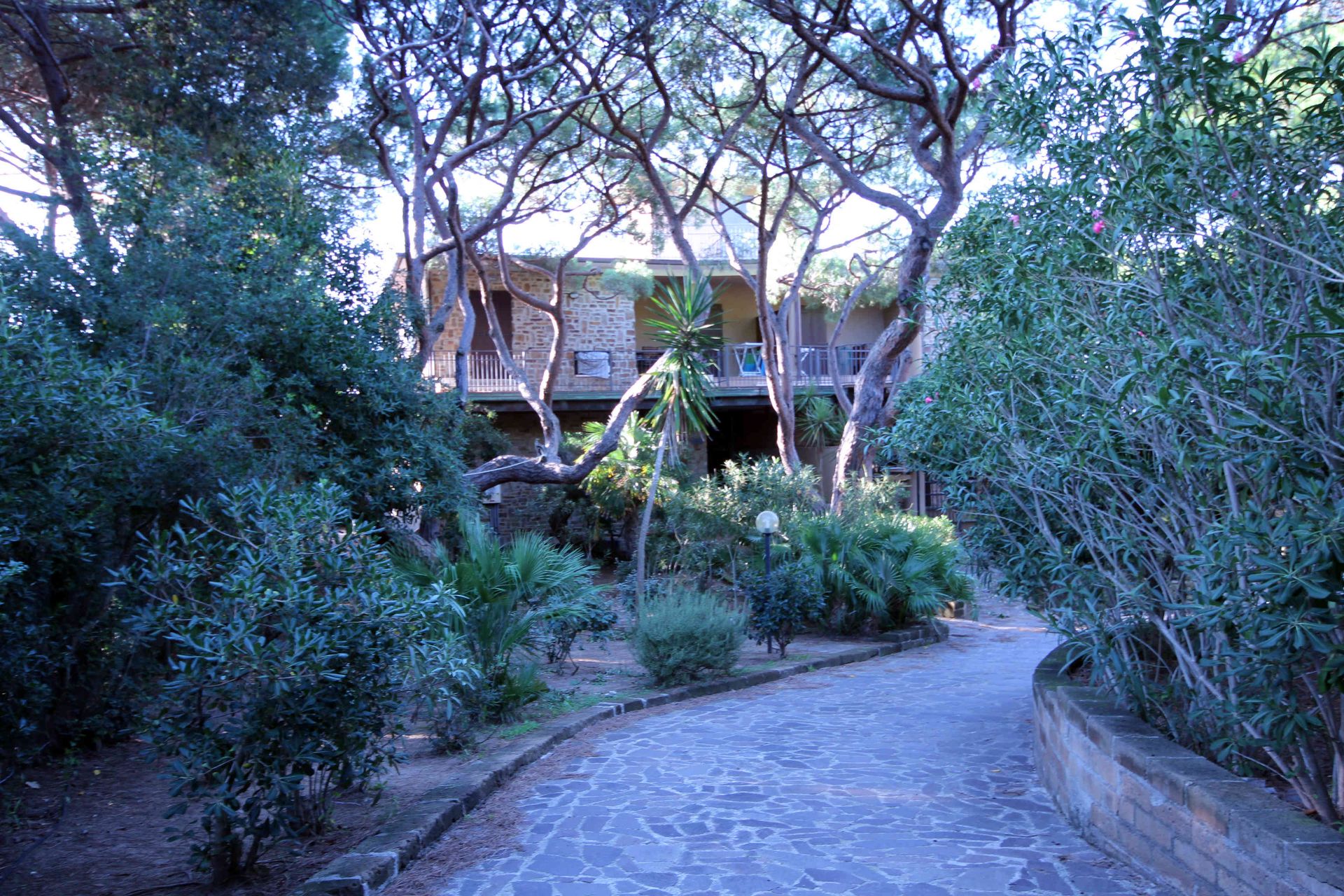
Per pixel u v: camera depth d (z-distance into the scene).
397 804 5.37
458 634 7.38
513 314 23.25
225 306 7.26
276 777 4.18
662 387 13.34
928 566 13.97
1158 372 3.67
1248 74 3.49
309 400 8.24
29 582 4.98
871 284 20.81
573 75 14.02
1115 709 5.05
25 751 5.64
